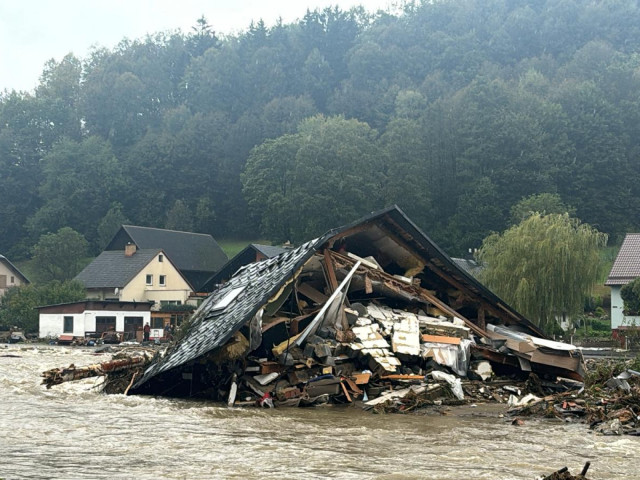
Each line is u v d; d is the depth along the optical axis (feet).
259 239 436.35
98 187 446.19
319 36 590.14
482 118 406.82
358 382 59.31
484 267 167.73
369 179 357.20
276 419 48.29
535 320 142.00
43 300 214.48
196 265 294.25
